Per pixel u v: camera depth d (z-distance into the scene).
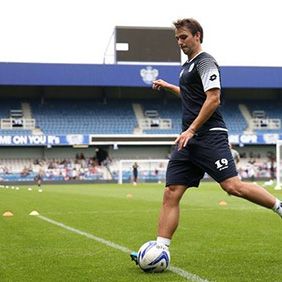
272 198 6.16
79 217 13.70
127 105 56.47
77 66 52.50
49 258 7.22
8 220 12.93
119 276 5.96
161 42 58.34
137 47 58.03
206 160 6.19
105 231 10.41
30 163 51.16
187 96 6.34
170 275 5.98
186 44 6.25
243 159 54.19
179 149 6.02
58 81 52.16
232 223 11.66
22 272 6.25
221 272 6.12
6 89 54.34
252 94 58.66
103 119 54.66
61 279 5.83
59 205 18.45
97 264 6.73
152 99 57.34
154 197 23.45
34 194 26.89
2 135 49.69
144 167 52.28
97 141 50.97
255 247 8.04
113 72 53.06
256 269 6.28
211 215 13.84
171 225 6.34
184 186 6.39
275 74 55.22
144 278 5.83
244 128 55.22
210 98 5.99
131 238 9.30
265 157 54.72
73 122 53.88
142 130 54.09
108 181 51.19
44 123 53.12
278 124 56.31
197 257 7.18
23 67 51.56
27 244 8.65
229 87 55.19
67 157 52.50
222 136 6.20
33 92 55.03
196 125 6.00
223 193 25.97
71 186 40.19
